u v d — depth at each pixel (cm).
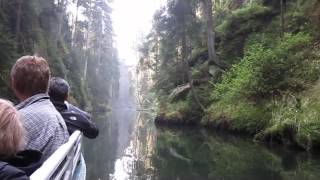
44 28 3656
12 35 2611
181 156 1348
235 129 2255
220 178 949
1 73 2225
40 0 3466
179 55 3462
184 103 3209
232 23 3309
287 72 2038
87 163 1114
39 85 340
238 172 1027
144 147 1617
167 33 3272
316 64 1955
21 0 2945
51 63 3459
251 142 1769
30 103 336
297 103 1767
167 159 1280
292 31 2578
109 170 1016
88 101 5341
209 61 3167
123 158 1262
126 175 958
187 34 3173
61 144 332
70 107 488
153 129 2709
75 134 412
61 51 4422
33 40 3188
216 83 2888
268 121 1928
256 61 2097
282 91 1964
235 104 2367
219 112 2561
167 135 2206
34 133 322
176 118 3161
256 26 3098
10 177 206
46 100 344
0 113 215
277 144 1680
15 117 220
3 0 2895
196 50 3606
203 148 1579
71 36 5622
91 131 479
